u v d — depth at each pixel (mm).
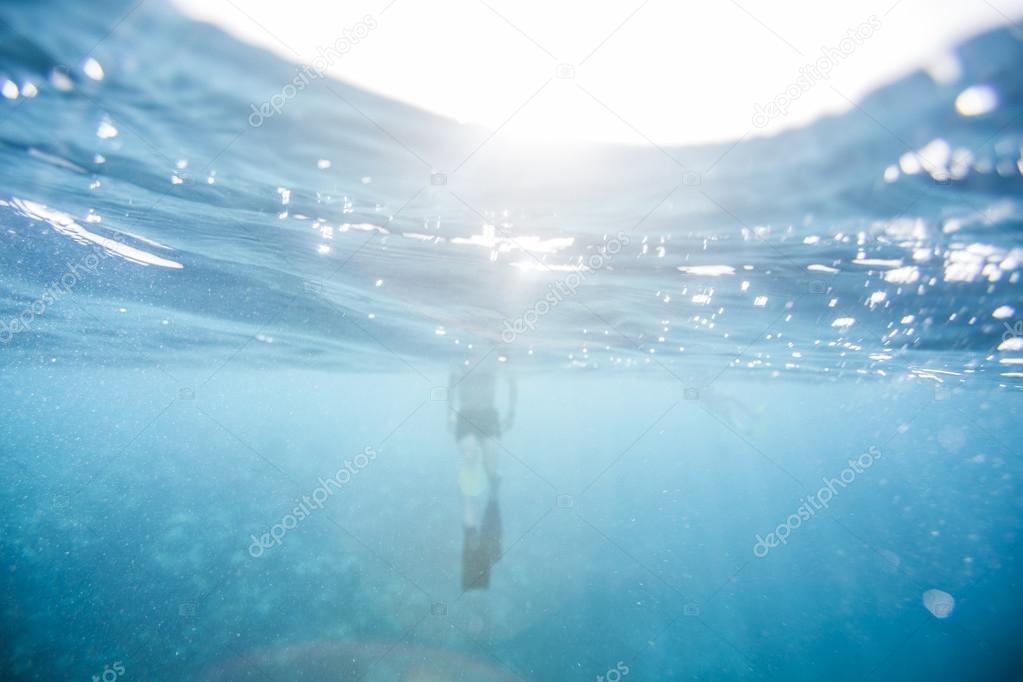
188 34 2354
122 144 3189
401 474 14070
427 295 5285
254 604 4547
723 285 4430
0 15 2264
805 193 3025
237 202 3779
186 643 3836
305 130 2920
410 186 3328
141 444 12641
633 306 5172
